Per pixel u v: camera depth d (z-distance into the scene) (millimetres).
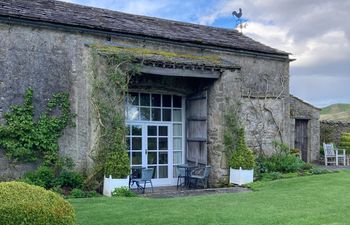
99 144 9742
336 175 11930
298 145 17672
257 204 7898
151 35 11586
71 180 9758
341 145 18734
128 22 12289
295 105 17422
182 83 12453
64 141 10289
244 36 15492
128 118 11727
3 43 9680
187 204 7914
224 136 11617
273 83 14438
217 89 11727
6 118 9641
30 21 9938
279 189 9828
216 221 6477
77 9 12039
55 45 10312
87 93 10281
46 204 4031
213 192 10188
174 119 12656
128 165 9688
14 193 4055
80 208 7426
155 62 10375
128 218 6637
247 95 13805
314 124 17938
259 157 13820
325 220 6543
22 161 9781
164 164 12352
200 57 12062
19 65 9852
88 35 10773
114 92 9867
